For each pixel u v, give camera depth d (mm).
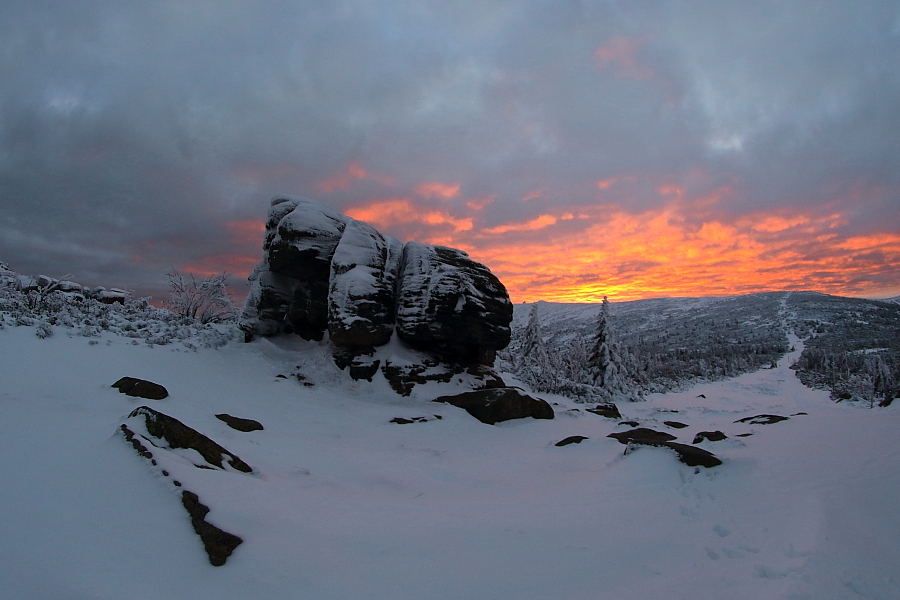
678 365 85688
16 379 10023
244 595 3756
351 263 18266
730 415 25062
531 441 13688
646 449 9016
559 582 4332
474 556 4816
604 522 6043
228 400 12984
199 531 4441
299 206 19828
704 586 4250
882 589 4031
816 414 14352
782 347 127625
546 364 29422
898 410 12289
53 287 20188
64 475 5199
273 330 19922
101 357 13305
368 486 7902
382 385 17281
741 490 7020
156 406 9406
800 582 4117
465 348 19328
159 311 22203
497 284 20062
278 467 7812
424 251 19969
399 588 4039
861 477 6523
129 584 3672
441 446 12172
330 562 4406
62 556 3869
